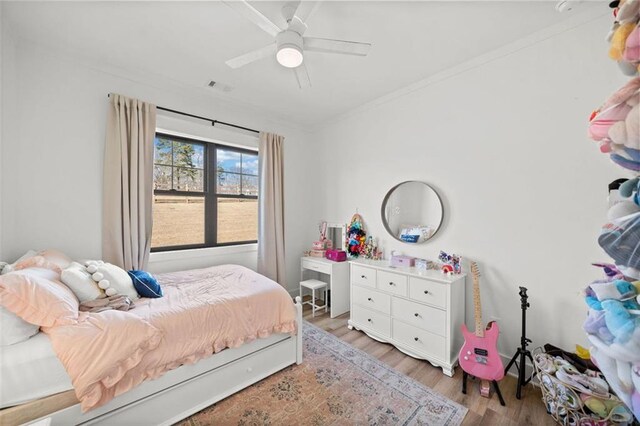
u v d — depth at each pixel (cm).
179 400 153
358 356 224
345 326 284
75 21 175
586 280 170
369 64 224
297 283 381
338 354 227
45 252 188
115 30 184
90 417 125
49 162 206
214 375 167
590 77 168
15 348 115
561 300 180
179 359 149
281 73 240
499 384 188
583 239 172
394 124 282
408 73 239
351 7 159
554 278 182
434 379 194
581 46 170
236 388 177
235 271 253
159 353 142
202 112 288
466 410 163
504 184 204
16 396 110
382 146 295
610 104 62
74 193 217
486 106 213
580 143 172
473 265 204
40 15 169
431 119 249
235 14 168
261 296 194
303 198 387
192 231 301
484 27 178
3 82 177
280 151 347
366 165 313
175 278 230
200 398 161
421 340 218
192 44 199
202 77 247
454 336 207
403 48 201
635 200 65
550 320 184
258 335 184
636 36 59
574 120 174
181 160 292
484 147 215
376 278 253
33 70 199
